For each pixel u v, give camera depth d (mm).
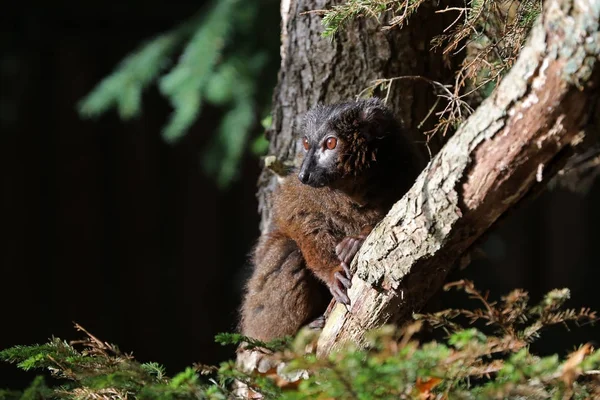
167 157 22484
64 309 22094
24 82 21578
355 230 8742
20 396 5820
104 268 22484
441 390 5473
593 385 5660
